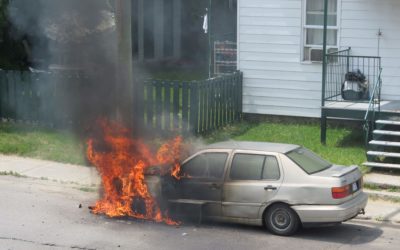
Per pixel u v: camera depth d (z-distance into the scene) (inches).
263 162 427.8
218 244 405.7
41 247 400.8
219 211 433.1
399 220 462.9
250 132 692.1
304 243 408.2
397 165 551.2
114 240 413.4
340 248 400.5
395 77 680.4
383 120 601.0
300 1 710.5
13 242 409.7
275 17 724.0
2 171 578.2
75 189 534.3
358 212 427.8
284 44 724.0
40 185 544.1
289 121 735.7
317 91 715.4
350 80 673.6
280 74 730.2
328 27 703.1
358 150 617.6
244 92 748.0
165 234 425.1
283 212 418.0
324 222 410.0
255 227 439.2
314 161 439.5
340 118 666.2
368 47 687.7
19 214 467.8
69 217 461.1
